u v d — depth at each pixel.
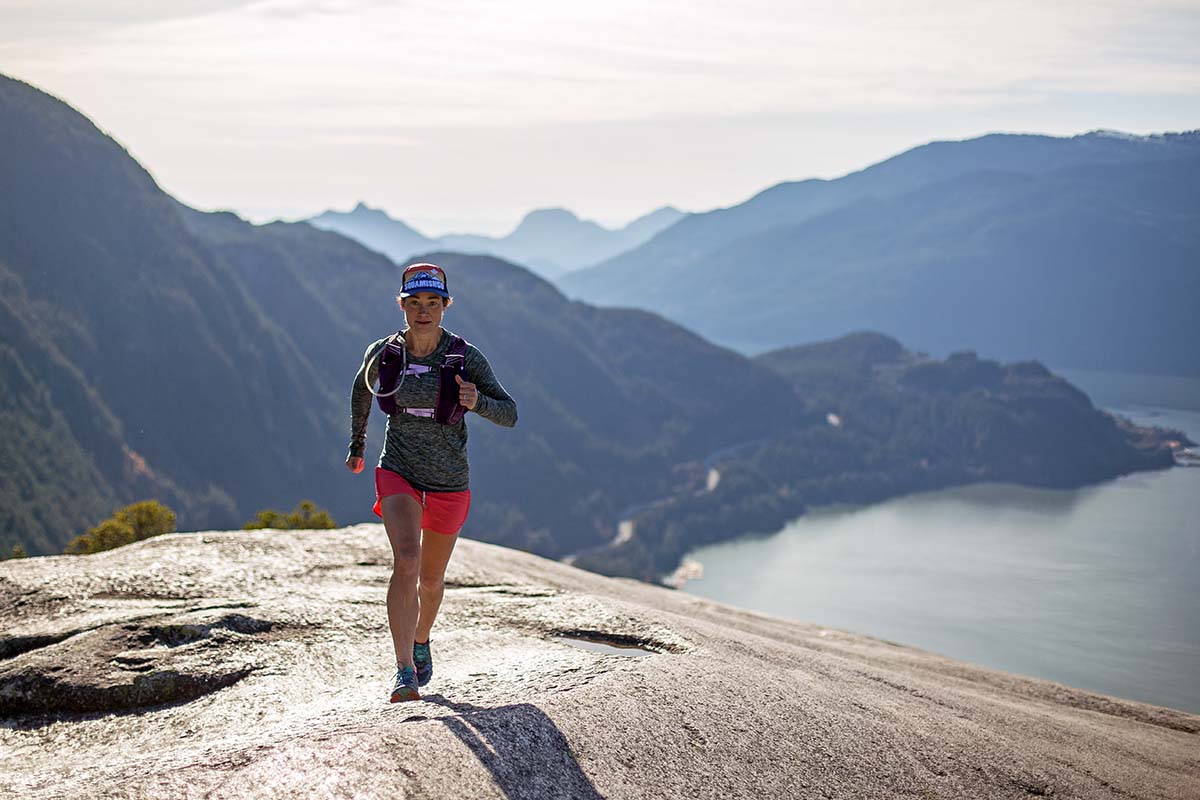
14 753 5.12
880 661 9.56
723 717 5.03
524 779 3.94
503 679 5.45
